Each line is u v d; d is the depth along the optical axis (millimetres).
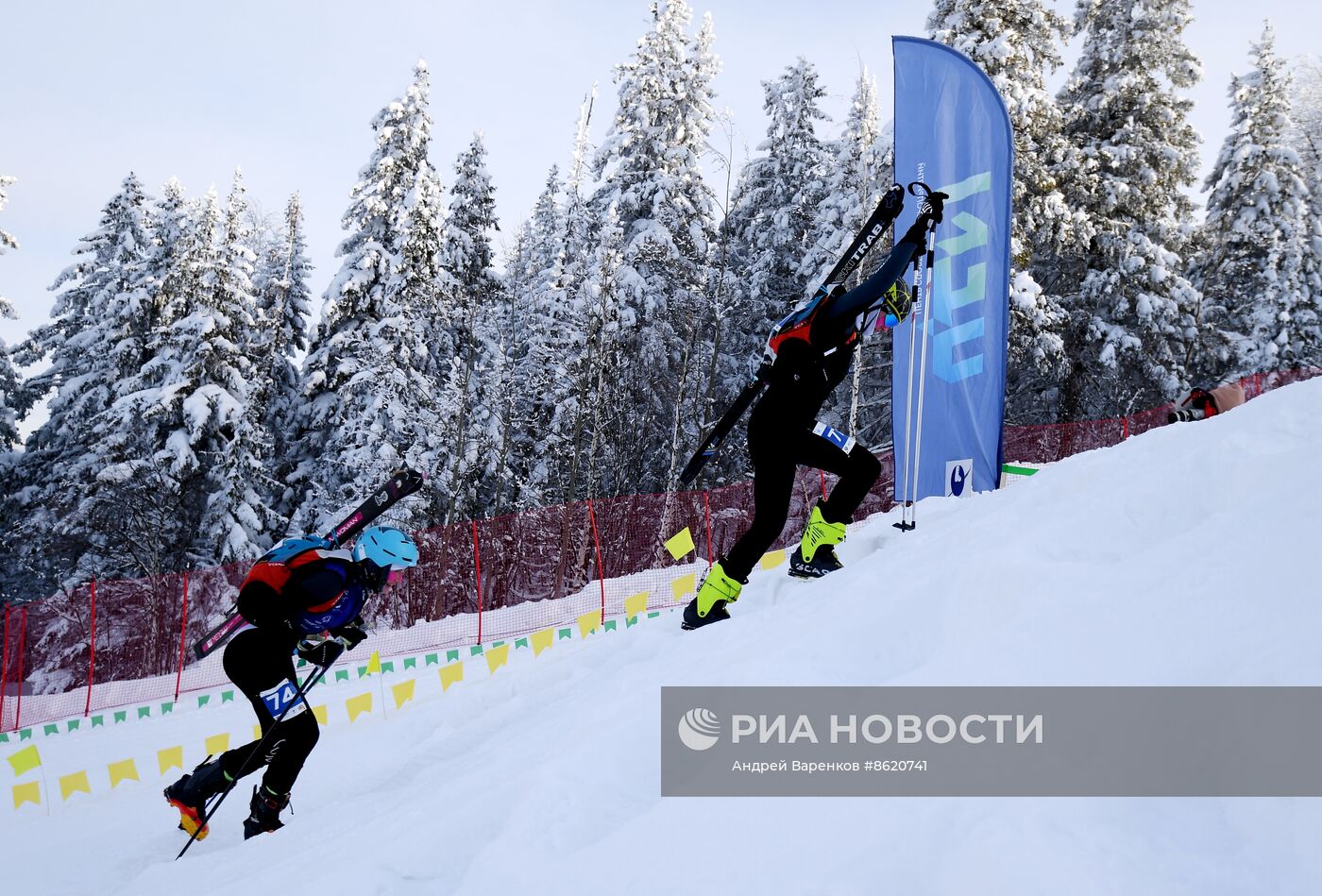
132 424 22922
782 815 1643
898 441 6473
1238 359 23453
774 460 4031
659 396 24641
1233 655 1574
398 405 21672
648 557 17688
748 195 26016
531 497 23250
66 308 28844
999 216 6090
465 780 2568
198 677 14938
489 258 27703
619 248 23531
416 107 24359
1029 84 19188
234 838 4559
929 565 2826
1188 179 22047
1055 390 23047
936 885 1317
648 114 24891
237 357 23594
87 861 4543
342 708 8258
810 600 3244
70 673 17859
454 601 18469
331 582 4230
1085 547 2350
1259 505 2061
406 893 1944
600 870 1709
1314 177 26062
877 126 21844
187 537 23359
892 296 4273
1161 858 1218
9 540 27031
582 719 2596
